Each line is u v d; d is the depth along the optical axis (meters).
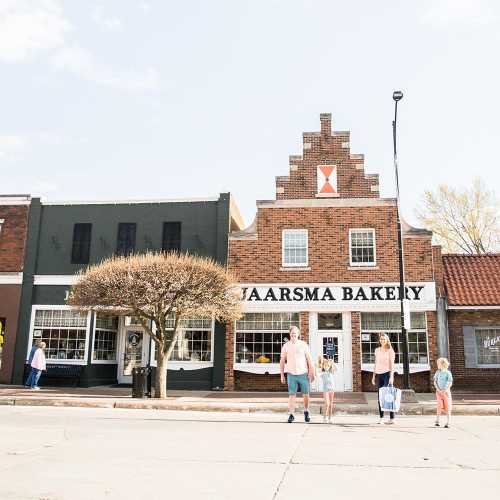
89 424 11.68
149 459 7.44
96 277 18.56
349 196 23.53
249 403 16.91
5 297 24.02
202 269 19.11
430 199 38.12
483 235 36.69
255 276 23.09
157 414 14.71
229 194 24.02
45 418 12.84
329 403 13.05
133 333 24.75
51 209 24.77
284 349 13.16
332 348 22.31
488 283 22.94
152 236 24.05
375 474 6.65
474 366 21.75
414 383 21.78
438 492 5.76
